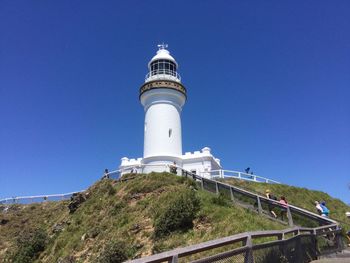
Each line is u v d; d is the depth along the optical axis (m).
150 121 45.28
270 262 9.77
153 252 21.22
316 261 13.08
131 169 41.38
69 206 38.44
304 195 40.09
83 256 26.11
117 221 28.44
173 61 48.94
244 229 18.97
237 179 40.78
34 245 31.84
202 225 21.84
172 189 29.44
